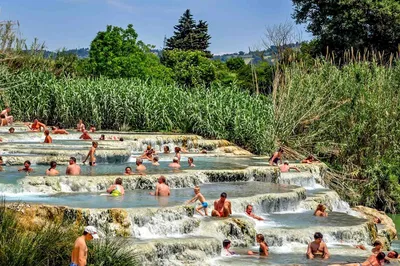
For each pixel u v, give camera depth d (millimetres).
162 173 29312
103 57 61531
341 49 61781
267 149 41406
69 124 45344
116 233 21016
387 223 30953
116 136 39656
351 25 59406
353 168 40125
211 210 25000
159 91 45844
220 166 33750
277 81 43688
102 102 45062
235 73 81188
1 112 43969
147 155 35000
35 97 45344
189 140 41031
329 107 42656
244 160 37750
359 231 25188
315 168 37156
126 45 62469
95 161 32219
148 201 24266
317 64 46094
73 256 16359
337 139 41781
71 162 27734
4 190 24469
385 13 58406
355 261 21938
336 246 23922
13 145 34562
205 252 21141
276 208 27703
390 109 40875
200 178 30281
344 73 44219
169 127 44938
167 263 20109
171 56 78875
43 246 16594
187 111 44562
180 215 22875
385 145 40688
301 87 43188
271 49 48688
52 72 50625
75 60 58719
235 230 23469
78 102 44938
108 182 26734
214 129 43094
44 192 25141
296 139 42062
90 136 39875
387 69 45562
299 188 30156
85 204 22844
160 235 21969
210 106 43906
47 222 20172
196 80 75750
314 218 26906
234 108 43125
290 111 42312
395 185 38625
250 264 20828
